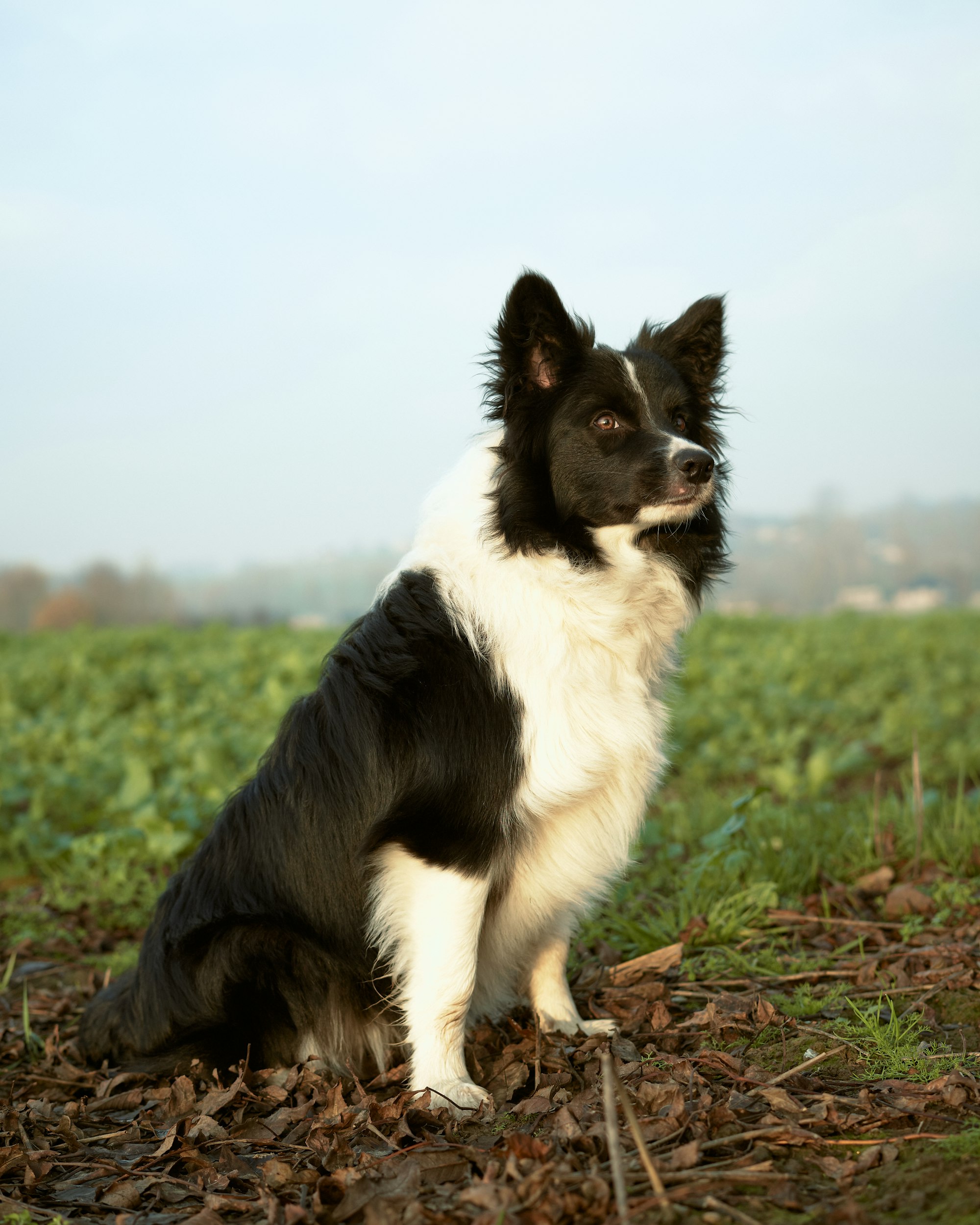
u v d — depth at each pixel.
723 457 4.36
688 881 5.23
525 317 3.73
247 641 17.81
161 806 6.99
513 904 3.66
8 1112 3.38
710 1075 3.25
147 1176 2.92
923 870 5.45
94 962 5.27
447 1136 3.02
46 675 14.64
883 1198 2.42
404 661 3.49
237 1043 3.64
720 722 10.07
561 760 3.39
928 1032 3.54
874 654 15.19
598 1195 2.44
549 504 3.64
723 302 4.28
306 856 3.59
